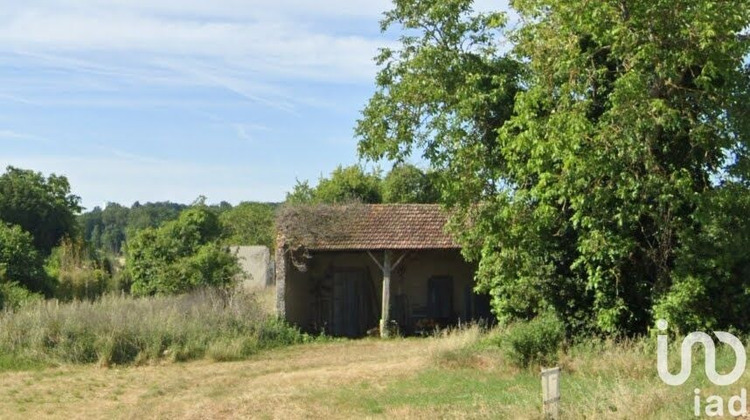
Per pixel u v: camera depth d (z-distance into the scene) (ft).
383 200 152.15
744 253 54.34
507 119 66.49
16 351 74.64
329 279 100.63
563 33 55.83
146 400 57.00
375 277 101.71
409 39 69.97
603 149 52.70
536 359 58.23
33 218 156.15
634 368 49.85
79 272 121.80
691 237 54.95
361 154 71.77
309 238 95.40
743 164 54.60
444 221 100.53
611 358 52.54
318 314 99.76
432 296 101.65
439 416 44.01
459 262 102.32
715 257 54.19
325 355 80.12
